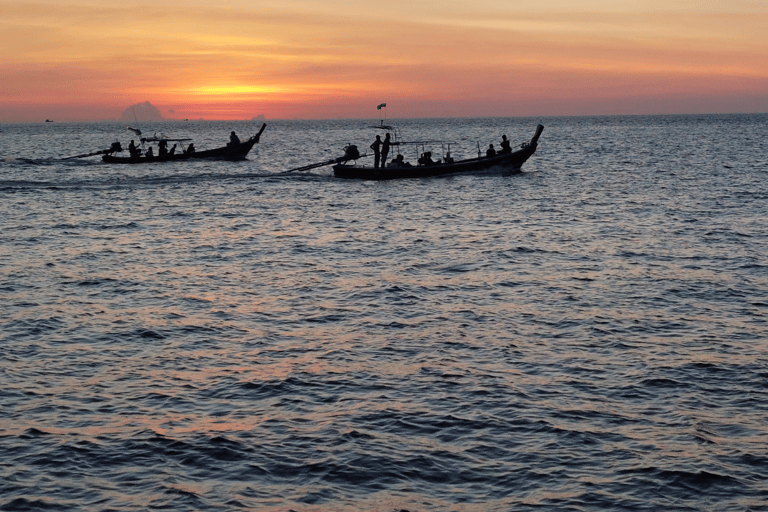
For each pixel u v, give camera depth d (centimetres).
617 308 1980
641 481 1104
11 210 3706
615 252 2688
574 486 1094
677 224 3284
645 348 1669
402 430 1266
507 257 2619
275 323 1866
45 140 15900
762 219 3384
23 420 1299
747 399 1391
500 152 5425
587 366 1562
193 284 2250
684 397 1401
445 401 1384
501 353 1641
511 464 1156
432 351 1656
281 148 11119
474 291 2158
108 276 2342
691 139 12056
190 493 1071
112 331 1792
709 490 1080
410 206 3941
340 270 2436
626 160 7369
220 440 1225
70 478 1111
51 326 1827
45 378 1494
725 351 1647
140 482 1102
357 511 1031
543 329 1808
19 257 2627
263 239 3000
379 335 1770
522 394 1415
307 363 1582
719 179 5247
